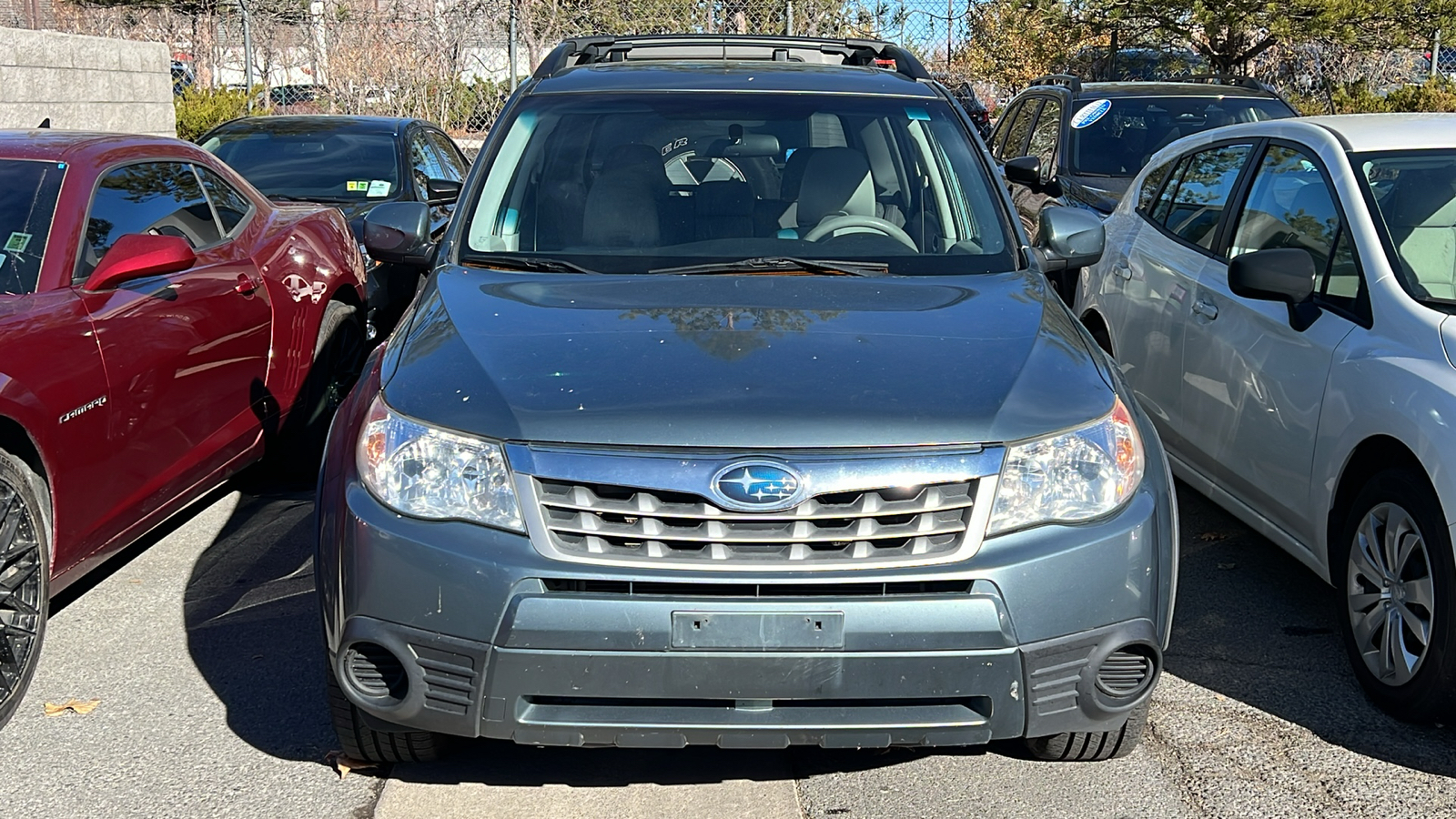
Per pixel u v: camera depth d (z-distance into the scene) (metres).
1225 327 4.73
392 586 2.88
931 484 2.87
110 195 4.70
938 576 2.82
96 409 4.08
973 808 3.25
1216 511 5.52
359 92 16.44
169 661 4.09
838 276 3.86
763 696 2.83
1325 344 4.10
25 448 3.81
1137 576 2.95
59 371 3.93
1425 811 3.26
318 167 8.59
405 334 3.46
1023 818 3.21
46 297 4.12
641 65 5.01
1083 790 3.34
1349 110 16.56
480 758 3.48
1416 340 3.76
